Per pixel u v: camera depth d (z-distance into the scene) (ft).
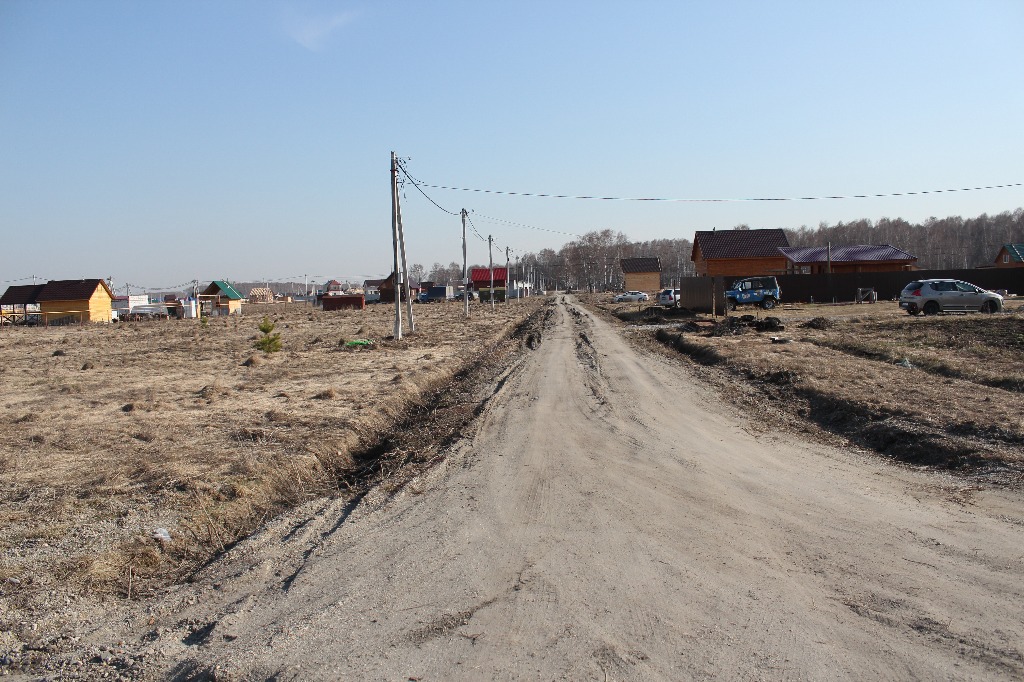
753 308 150.61
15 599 20.25
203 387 61.77
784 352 73.20
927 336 82.02
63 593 20.81
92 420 45.60
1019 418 37.06
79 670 16.93
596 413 46.88
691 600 18.79
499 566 21.66
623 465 33.45
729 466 33.09
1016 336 75.25
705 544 22.94
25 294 254.27
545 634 17.08
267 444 38.63
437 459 36.24
